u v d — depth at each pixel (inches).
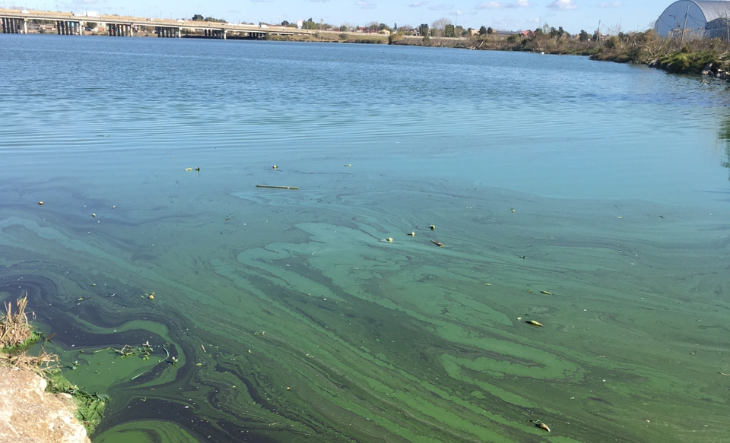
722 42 1800.0
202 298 247.4
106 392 187.6
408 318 235.9
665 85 1253.7
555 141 559.5
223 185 387.9
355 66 1769.2
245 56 2219.5
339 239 307.7
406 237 311.4
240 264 278.4
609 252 295.3
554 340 221.6
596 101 931.3
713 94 1060.5
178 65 1569.9
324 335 223.3
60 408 168.6
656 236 316.2
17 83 938.1
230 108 722.8
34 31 4936.0
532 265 281.0
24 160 434.3
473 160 471.5
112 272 267.6
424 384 196.7
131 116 634.2
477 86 1175.0
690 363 207.9
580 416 182.4
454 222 332.8
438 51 3403.1
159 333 221.5
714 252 296.2
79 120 598.2
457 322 233.3
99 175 402.9
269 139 531.2
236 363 205.2
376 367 205.3
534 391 193.9
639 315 238.1
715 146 544.7
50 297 244.2
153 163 436.5
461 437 173.0
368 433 174.1
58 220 323.3
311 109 737.0
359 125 621.6
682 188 402.6
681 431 175.9
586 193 388.5
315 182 399.2
